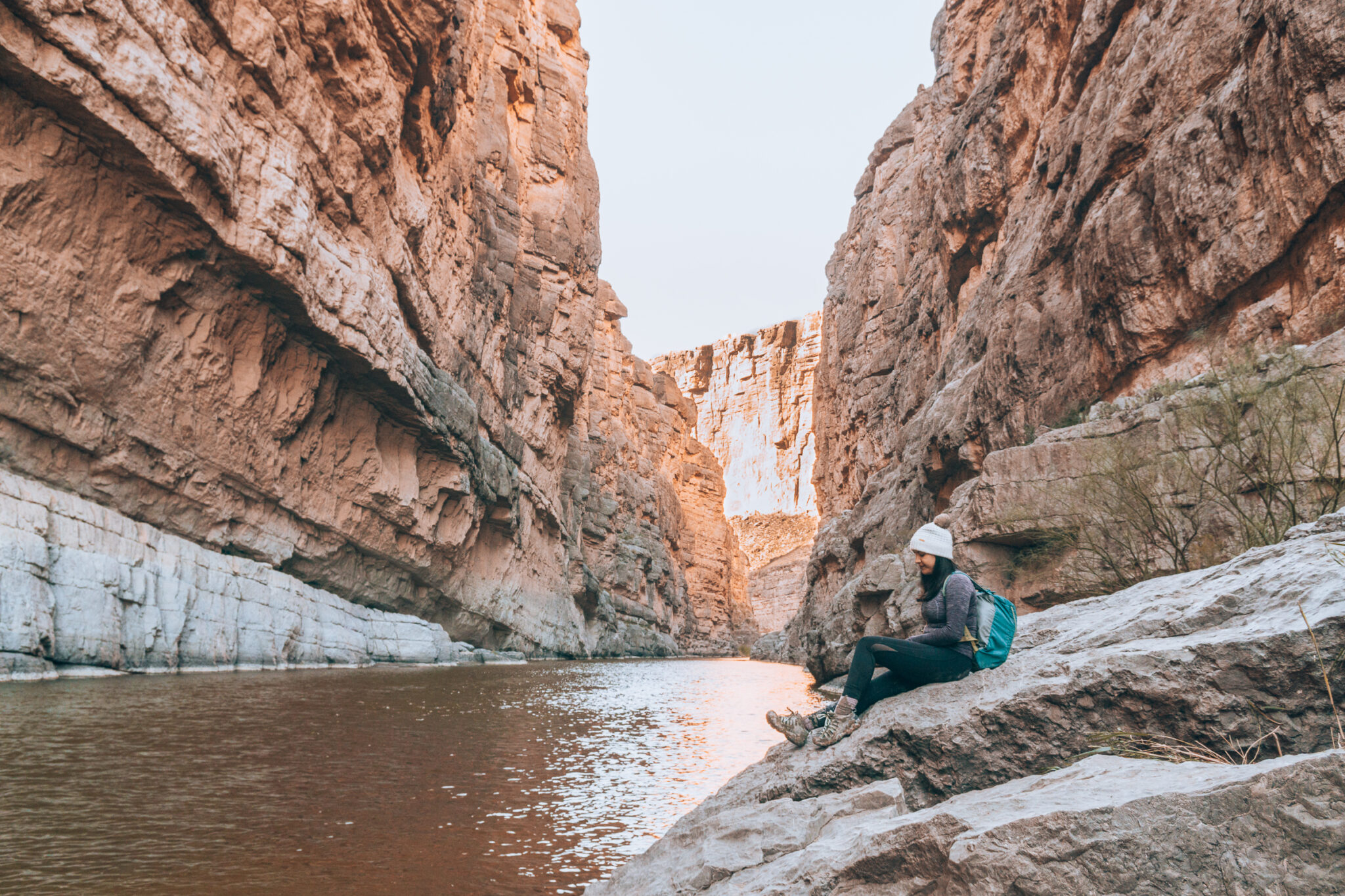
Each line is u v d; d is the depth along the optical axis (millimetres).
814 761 4809
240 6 19453
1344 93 10742
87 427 17438
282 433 23062
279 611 21047
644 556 66000
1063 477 12562
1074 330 18109
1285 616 3953
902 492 29703
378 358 24875
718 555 91562
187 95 17453
